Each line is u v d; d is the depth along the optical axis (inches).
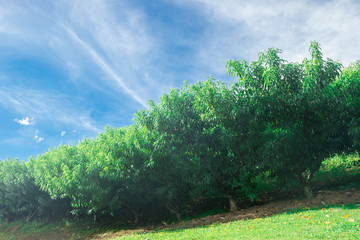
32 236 652.7
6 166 826.2
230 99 412.8
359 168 556.1
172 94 470.0
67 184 524.4
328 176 558.3
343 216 277.1
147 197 546.0
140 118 480.7
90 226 644.1
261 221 332.2
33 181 747.4
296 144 424.5
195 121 464.8
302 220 293.1
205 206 573.0
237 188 489.4
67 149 652.1
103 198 509.4
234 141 442.0
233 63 414.9
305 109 396.2
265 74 385.4
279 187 475.2
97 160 489.1
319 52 390.6
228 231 305.3
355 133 382.6
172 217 552.7
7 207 826.8
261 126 432.8
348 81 397.1
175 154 462.9
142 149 459.2
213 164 466.6
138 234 441.7
